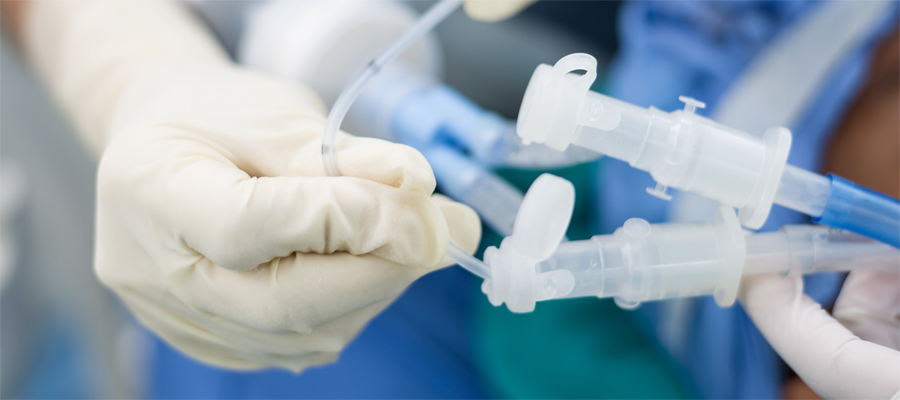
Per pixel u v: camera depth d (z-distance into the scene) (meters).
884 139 0.96
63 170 1.63
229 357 0.83
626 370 1.18
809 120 1.00
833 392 0.62
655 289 0.62
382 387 1.19
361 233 0.58
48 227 1.62
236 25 1.40
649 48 1.19
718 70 1.07
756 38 1.05
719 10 1.07
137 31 1.17
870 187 1.00
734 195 0.60
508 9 0.86
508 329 1.24
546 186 0.49
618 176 1.24
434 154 0.99
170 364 1.38
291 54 1.14
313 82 1.14
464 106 1.03
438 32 1.51
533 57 1.52
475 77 1.52
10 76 1.54
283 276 0.62
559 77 0.53
